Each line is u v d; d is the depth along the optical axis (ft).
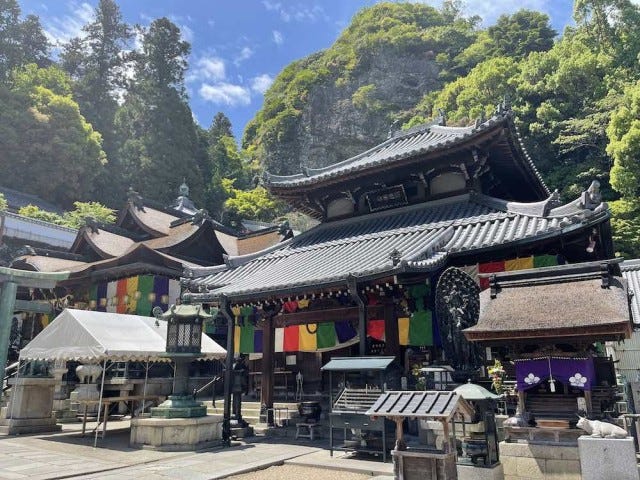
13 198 132.77
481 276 28.37
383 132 270.67
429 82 287.07
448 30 310.86
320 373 64.75
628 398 36.06
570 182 121.39
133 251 70.69
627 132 99.55
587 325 22.31
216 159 243.19
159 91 199.41
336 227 59.47
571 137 124.16
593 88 136.56
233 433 42.11
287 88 337.72
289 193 61.00
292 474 28.63
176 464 30.53
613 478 19.76
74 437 42.52
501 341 25.17
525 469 24.04
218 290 47.96
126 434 44.55
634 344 58.03
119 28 224.12
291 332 48.65
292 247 57.72
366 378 36.55
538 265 37.17
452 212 49.11
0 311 37.29
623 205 97.19
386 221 54.44
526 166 54.95
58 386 56.59
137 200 100.63
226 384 42.80
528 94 144.56
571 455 23.11
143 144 184.03
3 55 168.35
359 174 54.95
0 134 134.21
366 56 320.29
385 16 355.15
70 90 185.68
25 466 29.43
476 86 161.07
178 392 39.24
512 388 32.09
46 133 143.54
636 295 58.59
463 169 50.88
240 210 203.10
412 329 39.29
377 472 28.12
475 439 24.76
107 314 43.73
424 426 32.19
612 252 45.16
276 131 299.58
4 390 51.93
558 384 27.04
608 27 162.71
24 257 83.05
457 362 34.65
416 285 39.40
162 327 47.09
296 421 44.98
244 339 50.67
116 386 56.34
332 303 44.86
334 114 293.02
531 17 223.30
